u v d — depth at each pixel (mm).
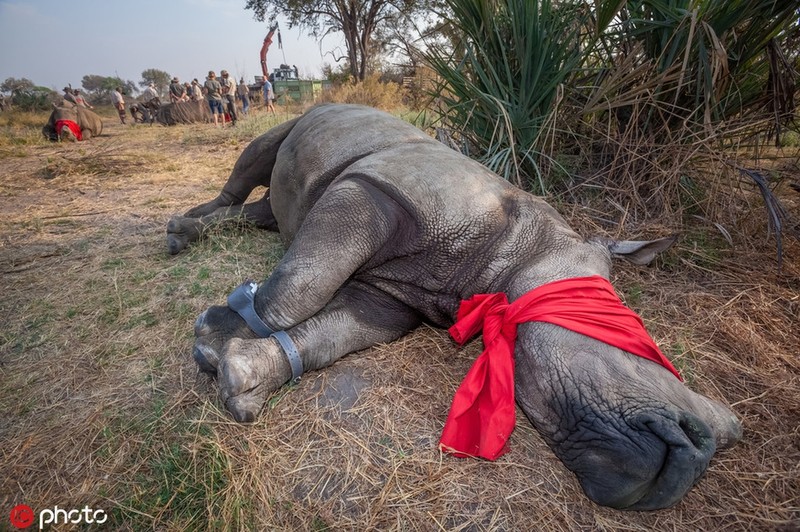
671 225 4391
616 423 2076
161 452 2529
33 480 2418
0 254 4641
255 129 12750
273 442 2566
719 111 4723
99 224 5441
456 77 5027
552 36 4695
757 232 4480
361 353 3193
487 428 2418
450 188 3010
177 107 18391
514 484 2412
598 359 2221
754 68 4660
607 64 5035
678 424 2008
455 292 3055
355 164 3248
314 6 25938
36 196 6703
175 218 4531
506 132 4902
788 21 4406
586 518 2295
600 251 2953
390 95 16469
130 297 3816
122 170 8125
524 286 2729
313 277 2822
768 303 3725
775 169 5371
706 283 3943
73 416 2762
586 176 4934
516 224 2988
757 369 3184
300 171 3730
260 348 2734
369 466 2465
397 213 2969
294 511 2275
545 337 2375
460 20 5012
